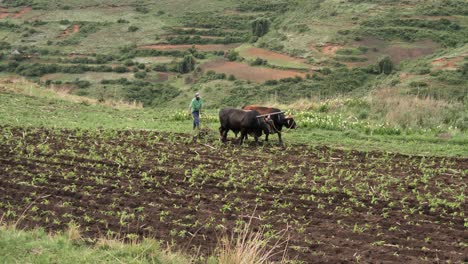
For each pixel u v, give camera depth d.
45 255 9.83
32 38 99.81
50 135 22.38
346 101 31.19
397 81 58.31
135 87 72.81
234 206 13.79
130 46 94.12
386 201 14.66
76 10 115.50
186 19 109.31
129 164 17.72
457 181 17.23
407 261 10.66
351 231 12.23
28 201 13.31
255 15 109.38
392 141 23.44
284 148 21.47
